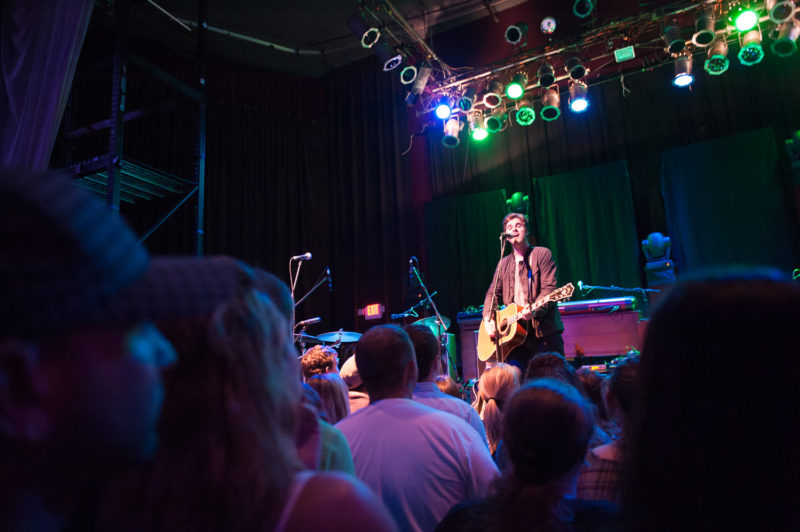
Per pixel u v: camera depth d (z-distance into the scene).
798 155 6.40
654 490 0.49
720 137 7.06
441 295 8.20
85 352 0.34
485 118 7.63
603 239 7.43
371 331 1.64
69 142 4.29
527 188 8.12
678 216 7.07
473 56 8.45
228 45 8.62
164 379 0.50
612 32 6.93
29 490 0.36
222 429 0.48
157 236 7.81
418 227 8.70
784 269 6.48
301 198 9.02
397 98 8.93
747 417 0.46
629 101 7.66
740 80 7.08
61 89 3.66
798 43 6.86
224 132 8.59
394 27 8.46
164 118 7.95
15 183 0.32
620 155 7.64
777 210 6.61
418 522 1.38
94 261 0.32
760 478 0.45
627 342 5.54
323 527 0.49
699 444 0.47
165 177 4.14
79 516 0.44
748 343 0.47
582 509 0.95
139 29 7.82
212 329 0.51
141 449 0.38
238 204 8.53
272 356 0.56
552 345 4.28
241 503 0.47
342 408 2.04
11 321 0.30
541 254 4.42
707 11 6.23
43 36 3.73
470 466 1.43
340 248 8.86
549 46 7.06
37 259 0.30
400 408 1.51
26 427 0.33
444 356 5.60
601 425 1.92
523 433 0.97
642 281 7.25
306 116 9.33
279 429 0.54
